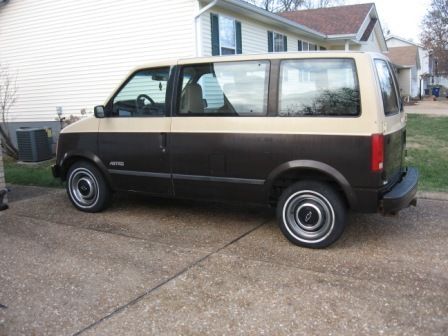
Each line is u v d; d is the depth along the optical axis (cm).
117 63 1170
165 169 546
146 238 516
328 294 376
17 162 1117
